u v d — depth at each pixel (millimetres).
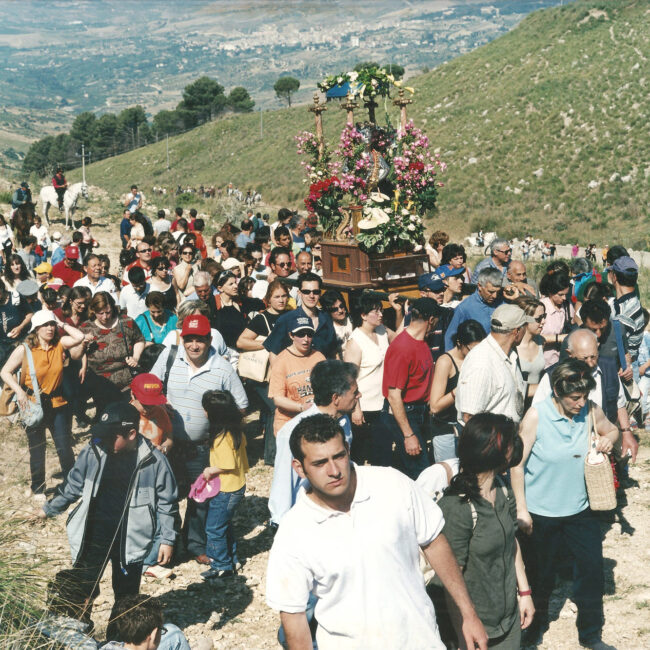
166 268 6629
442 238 7391
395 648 2434
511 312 3842
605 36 50000
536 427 3637
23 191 15742
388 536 2451
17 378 3473
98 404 3574
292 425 3602
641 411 6055
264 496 5602
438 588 2938
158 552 3631
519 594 3176
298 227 9508
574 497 3678
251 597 4258
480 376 3850
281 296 5809
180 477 4395
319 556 2434
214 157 32281
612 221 32656
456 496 2945
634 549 4656
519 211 35688
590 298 5562
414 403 4727
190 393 4258
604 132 41719
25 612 2924
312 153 7664
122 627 2986
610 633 3828
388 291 7105
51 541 3254
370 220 6879
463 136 45688
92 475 3312
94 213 22375
